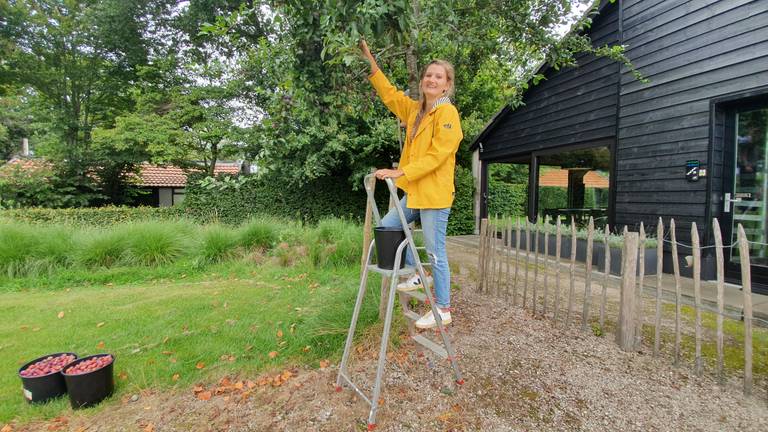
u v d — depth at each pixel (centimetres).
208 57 1118
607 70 568
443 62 206
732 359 248
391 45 274
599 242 527
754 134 409
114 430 185
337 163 909
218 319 328
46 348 278
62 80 1030
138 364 249
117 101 1120
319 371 237
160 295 412
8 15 916
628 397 208
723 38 412
